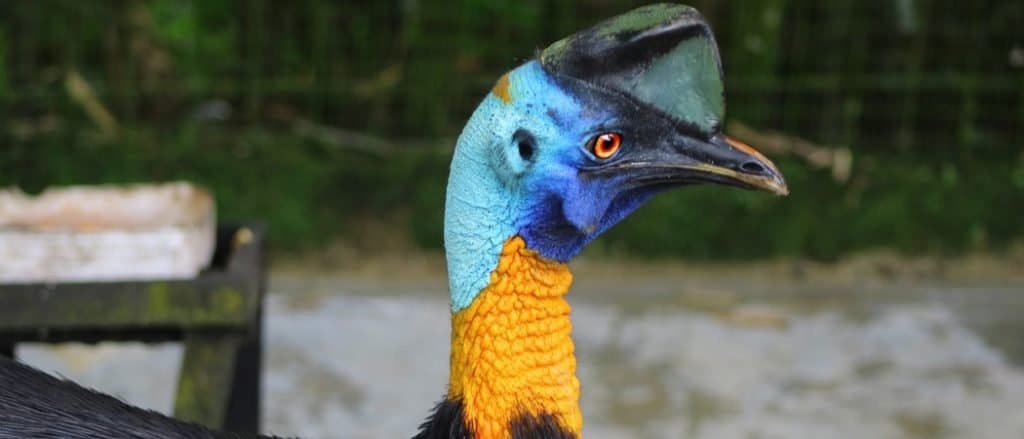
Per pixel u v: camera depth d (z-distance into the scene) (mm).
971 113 7367
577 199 1896
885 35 7406
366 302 6172
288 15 7266
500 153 1866
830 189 7102
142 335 3287
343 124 7359
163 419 2203
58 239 3160
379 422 4844
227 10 7270
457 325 1941
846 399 5180
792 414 5023
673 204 6934
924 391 5270
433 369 5379
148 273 3195
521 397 1902
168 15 7215
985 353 5695
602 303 6227
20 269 3148
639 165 1884
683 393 5195
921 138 7449
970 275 6793
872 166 7184
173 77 7258
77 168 6797
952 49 7438
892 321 6094
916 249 7070
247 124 7312
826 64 7395
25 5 7027
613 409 5027
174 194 3668
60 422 2104
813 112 7414
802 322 6055
